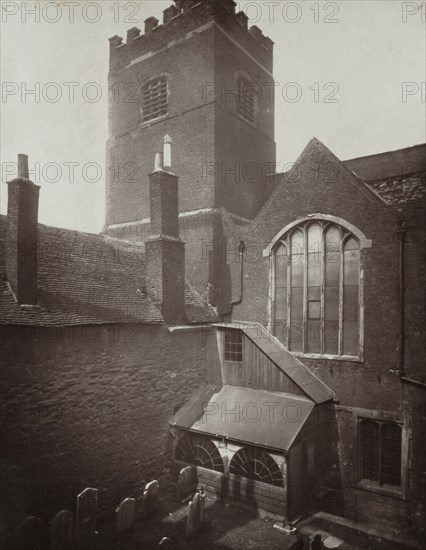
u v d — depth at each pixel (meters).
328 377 15.97
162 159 17.42
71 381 12.85
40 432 11.99
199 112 20.20
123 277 17.06
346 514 15.16
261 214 18.27
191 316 17.61
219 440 14.73
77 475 12.89
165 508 14.30
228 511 14.11
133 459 14.63
